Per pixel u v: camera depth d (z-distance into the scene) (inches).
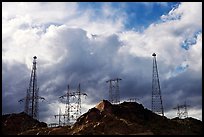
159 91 4517.7
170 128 3617.1
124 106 3826.3
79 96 4840.1
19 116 4018.2
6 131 3644.2
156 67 4621.1
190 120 4249.5
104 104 3786.9
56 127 3531.0
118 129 3213.6
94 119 3535.9
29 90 4921.3
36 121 4168.3
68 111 4771.2
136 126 3277.6
